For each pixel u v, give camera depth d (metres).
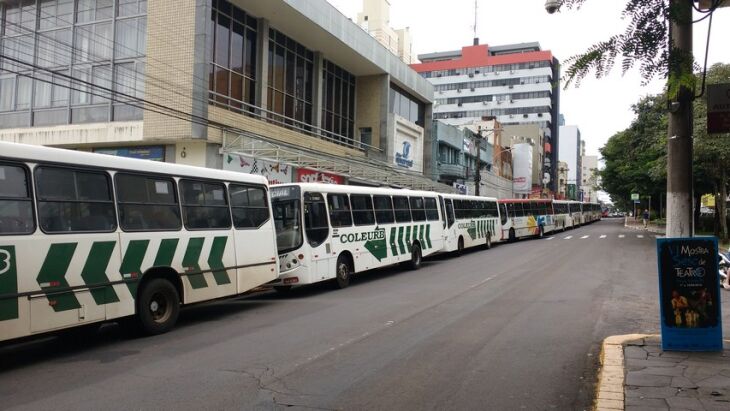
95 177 8.30
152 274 9.24
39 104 22.91
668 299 6.76
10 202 7.09
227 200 10.97
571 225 52.75
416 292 13.49
